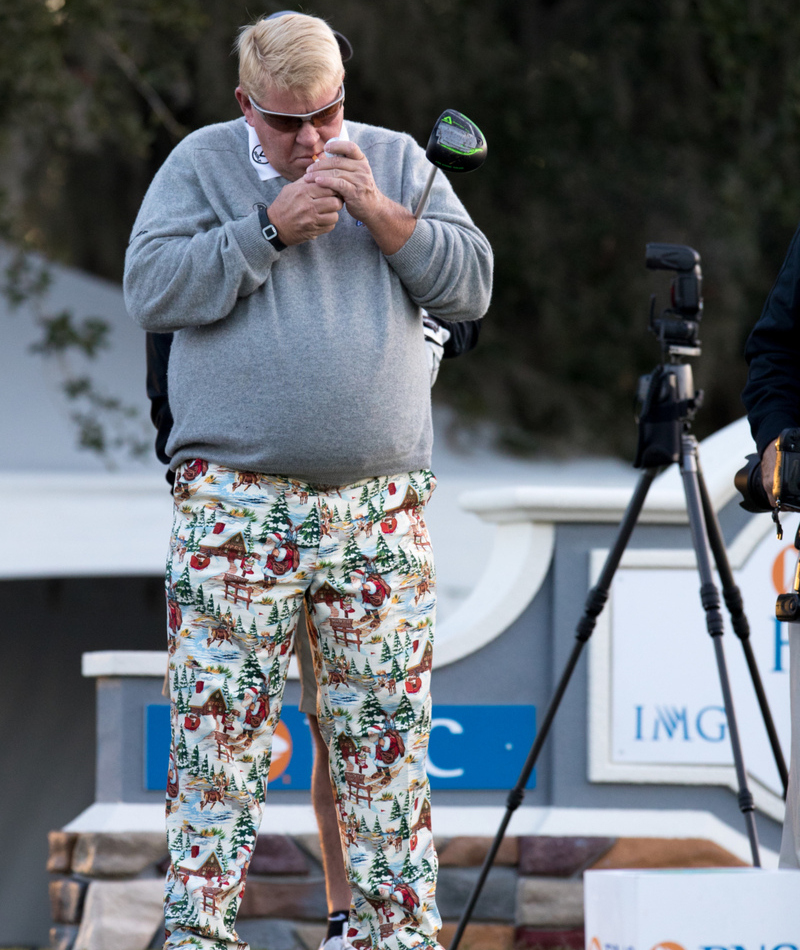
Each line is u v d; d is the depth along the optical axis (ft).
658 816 50.83
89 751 111.04
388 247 28.55
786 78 148.36
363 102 151.12
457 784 50.93
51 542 88.69
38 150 154.20
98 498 96.12
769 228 153.89
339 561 29.01
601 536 51.98
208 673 28.50
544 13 166.71
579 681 51.44
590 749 50.88
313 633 29.94
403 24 149.79
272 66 27.35
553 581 51.80
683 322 40.34
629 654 51.29
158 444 39.22
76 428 124.67
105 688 50.11
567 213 158.81
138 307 28.78
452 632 51.39
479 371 158.81
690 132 156.35
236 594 28.40
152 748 49.75
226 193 29.17
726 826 51.13
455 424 154.92
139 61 134.72
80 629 113.80
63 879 49.78
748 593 51.85
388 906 29.53
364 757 29.40
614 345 160.35
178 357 29.53
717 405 155.12
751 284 152.15
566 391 159.84
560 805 50.98
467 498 55.16
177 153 29.91
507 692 51.47
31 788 108.68
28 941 102.78
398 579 29.37
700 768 51.13
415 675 29.50
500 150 159.63
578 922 49.90
